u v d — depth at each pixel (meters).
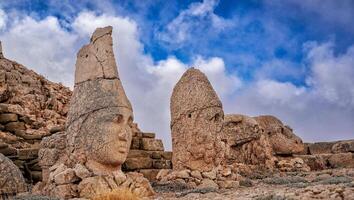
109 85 14.42
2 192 13.19
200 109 17.34
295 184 15.90
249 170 21.67
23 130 22.56
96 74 14.73
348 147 28.70
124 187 13.09
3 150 18.66
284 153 25.48
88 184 13.06
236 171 19.05
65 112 27.64
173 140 17.80
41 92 27.95
